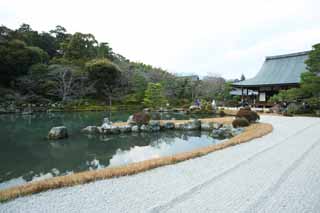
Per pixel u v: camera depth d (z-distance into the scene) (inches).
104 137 425.1
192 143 378.0
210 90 1401.3
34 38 1413.6
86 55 1536.7
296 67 949.2
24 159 277.4
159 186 136.3
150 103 1141.7
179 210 105.0
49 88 1080.8
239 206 109.4
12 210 103.7
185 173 161.6
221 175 156.6
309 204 111.4
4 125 572.1
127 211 103.7
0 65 1000.9
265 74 1020.5
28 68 1115.3
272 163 185.8
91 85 1223.5
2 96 926.4
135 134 458.3
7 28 1176.2
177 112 1024.2
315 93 671.1
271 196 121.2
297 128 397.7
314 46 656.4
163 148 341.4
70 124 594.2
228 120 568.7
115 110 1127.0
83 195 122.1
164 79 1462.8
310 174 157.6
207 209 106.0
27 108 921.5
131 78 1396.4
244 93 1267.2
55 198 117.9
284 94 730.8
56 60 1274.6
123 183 141.6
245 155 213.2
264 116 660.7
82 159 280.2
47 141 385.7
